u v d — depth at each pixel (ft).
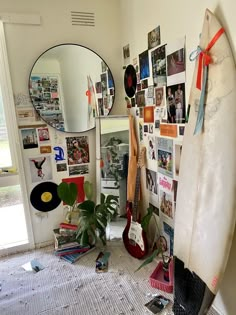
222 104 3.81
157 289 5.38
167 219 6.07
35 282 5.87
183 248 4.57
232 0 3.67
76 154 7.48
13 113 6.64
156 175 6.32
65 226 7.07
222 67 3.81
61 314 4.92
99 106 7.45
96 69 7.27
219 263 3.75
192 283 4.23
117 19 7.30
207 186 4.06
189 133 4.54
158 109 5.88
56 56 6.83
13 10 6.33
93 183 7.77
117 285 5.59
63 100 7.06
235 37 3.70
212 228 3.92
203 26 4.08
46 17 6.63
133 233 6.63
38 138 7.00
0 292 5.60
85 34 7.06
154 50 5.75
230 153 3.71
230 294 4.43
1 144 6.89
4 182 6.96
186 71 4.83
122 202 7.41
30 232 7.28
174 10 4.93
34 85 6.72
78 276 5.99
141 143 6.86
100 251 6.93
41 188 7.25
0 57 6.36
